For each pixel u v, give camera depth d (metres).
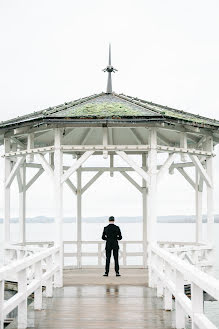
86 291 9.25
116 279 10.81
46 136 12.38
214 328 3.82
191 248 10.75
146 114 9.87
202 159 11.83
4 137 11.49
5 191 11.37
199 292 4.55
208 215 11.27
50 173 10.12
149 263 9.83
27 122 10.31
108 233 11.35
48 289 8.64
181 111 12.02
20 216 12.50
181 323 6.07
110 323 6.59
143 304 7.97
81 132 12.61
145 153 13.40
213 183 11.32
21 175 12.59
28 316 7.04
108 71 12.57
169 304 7.45
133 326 6.41
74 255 12.95
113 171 13.27
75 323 6.58
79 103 11.23
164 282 7.39
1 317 4.78
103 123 10.01
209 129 11.16
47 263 8.77
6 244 11.19
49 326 6.40
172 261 6.21
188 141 13.23
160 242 13.11
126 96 12.92
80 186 13.21
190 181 12.72
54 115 9.82
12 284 10.39
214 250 11.23
